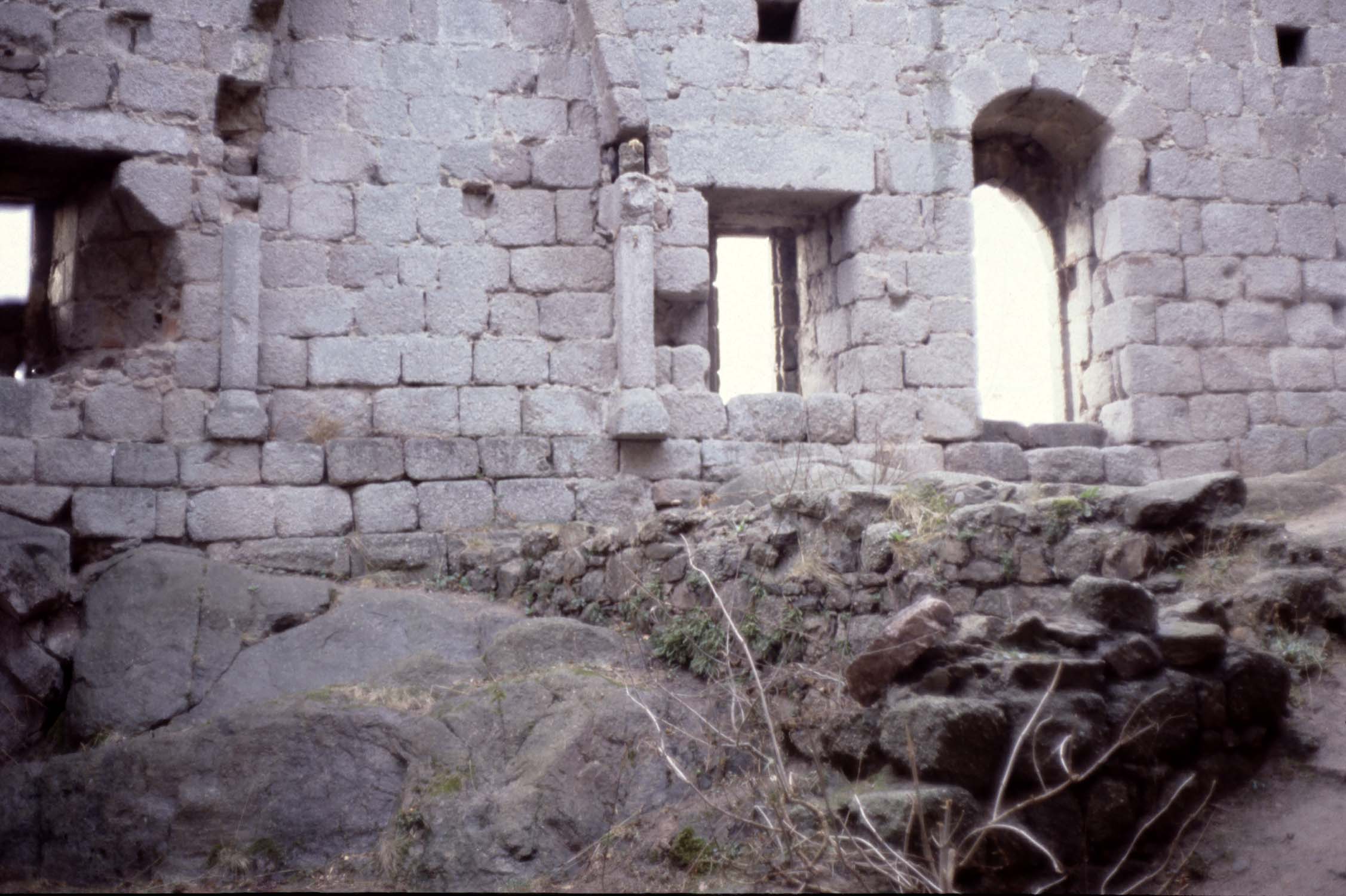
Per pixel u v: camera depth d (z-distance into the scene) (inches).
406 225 465.7
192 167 436.8
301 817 293.9
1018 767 238.5
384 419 452.1
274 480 434.6
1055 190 569.6
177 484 424.2
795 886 231.8
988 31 522.0
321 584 394.9
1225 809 252.8
